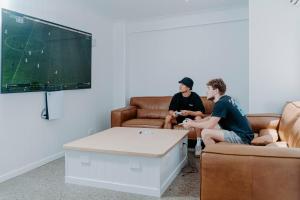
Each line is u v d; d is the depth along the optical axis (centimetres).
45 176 267
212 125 245
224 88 258
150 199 210
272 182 136
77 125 378
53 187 237
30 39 281
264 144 224
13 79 261
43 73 301
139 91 495
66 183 246
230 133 240
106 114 457
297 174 133
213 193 146
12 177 265
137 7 396
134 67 495
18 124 275
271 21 297
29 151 289
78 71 368
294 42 289
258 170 138
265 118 281
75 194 221
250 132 246
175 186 236
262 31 301
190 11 421
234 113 245
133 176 223
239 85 427
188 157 330
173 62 467
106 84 458
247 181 140
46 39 304
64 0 343
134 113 441
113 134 287
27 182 250
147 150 221
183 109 378
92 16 411
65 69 339
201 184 149
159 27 467
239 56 423
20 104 277
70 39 349
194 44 451
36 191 228
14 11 262
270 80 301
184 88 377
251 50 307
